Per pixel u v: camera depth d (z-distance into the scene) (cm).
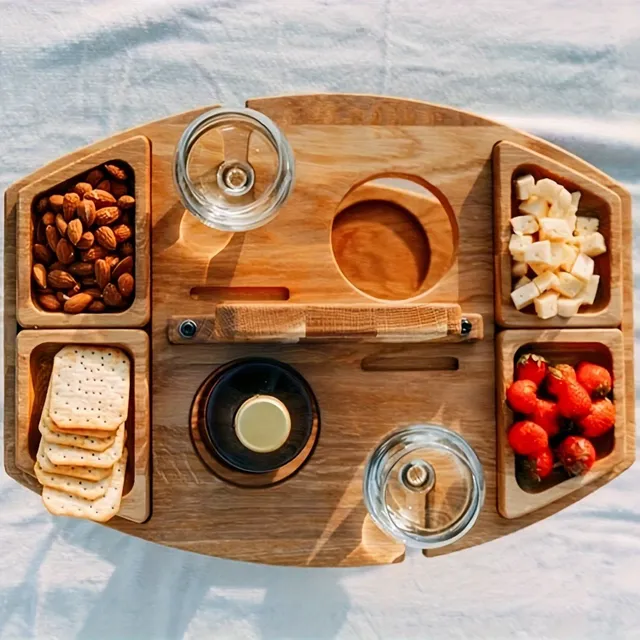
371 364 88
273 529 87
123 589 110
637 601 112
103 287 85
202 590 110
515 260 86
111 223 84
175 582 110
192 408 86
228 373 85
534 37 113
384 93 112
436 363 88
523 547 112
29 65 111
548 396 88
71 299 84
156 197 86
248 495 87
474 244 88
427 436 80
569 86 113
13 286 86
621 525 112
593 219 89
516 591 112
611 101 113
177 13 111
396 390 88
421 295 88
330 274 87
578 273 86
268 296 88
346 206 92
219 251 87
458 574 112
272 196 81
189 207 80
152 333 86
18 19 111
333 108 87
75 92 111
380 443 84
